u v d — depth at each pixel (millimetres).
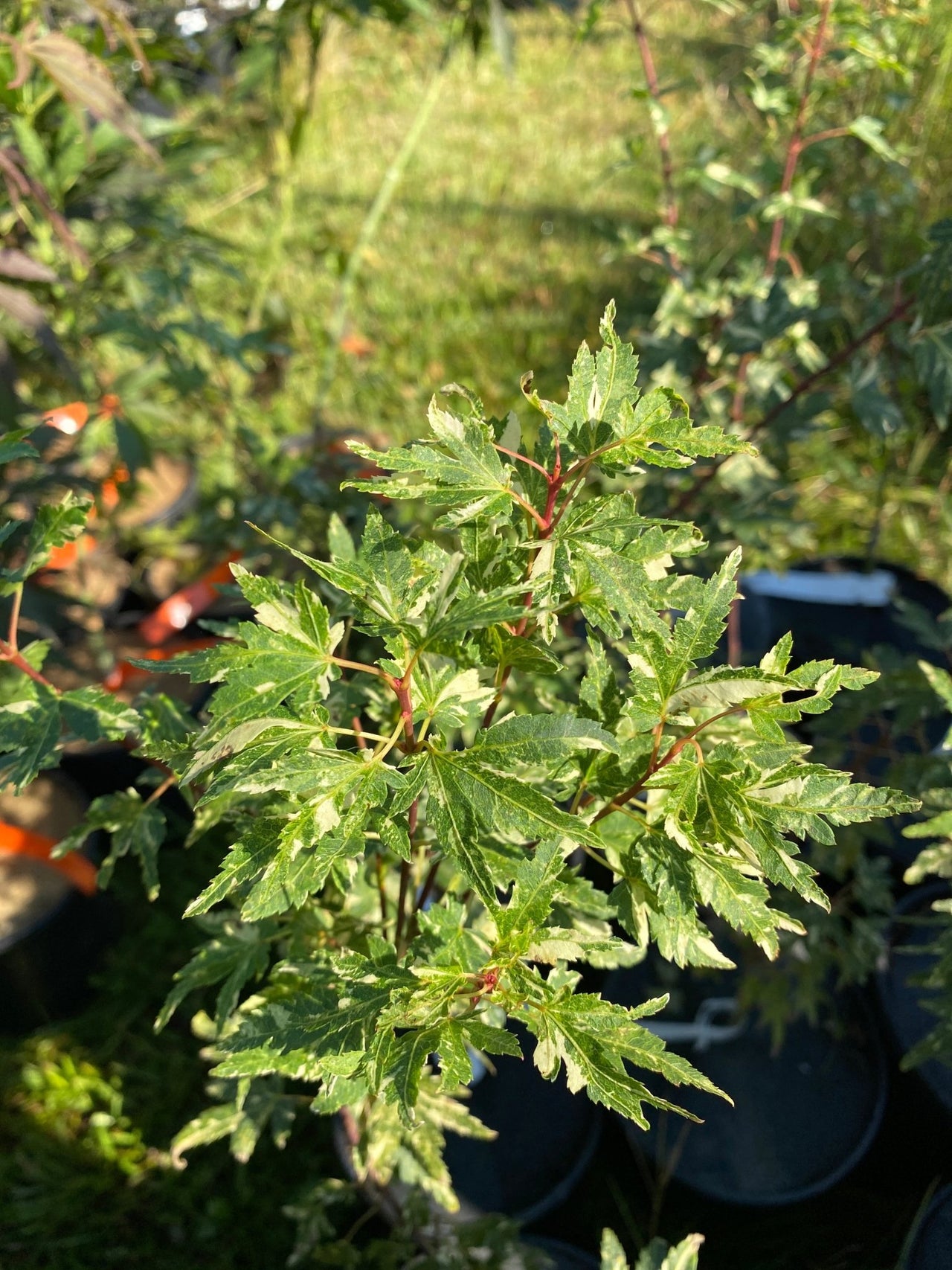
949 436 1164
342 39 1863
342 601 417
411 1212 539
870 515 1165
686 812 317
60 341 809
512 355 1472
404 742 313
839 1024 734
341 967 316
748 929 310
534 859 302
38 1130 773
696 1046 738
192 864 922
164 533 1085
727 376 780
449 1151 689
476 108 2174
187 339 1325
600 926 395
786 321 724
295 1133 759
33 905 789
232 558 1013
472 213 1790
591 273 1619
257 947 447
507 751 290
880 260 1106
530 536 333
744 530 742
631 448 304
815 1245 683
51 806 854
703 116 1936
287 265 1643
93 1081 793
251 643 299
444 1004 294
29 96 651
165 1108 782
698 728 323
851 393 722
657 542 329
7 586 410
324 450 1014
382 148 2006
